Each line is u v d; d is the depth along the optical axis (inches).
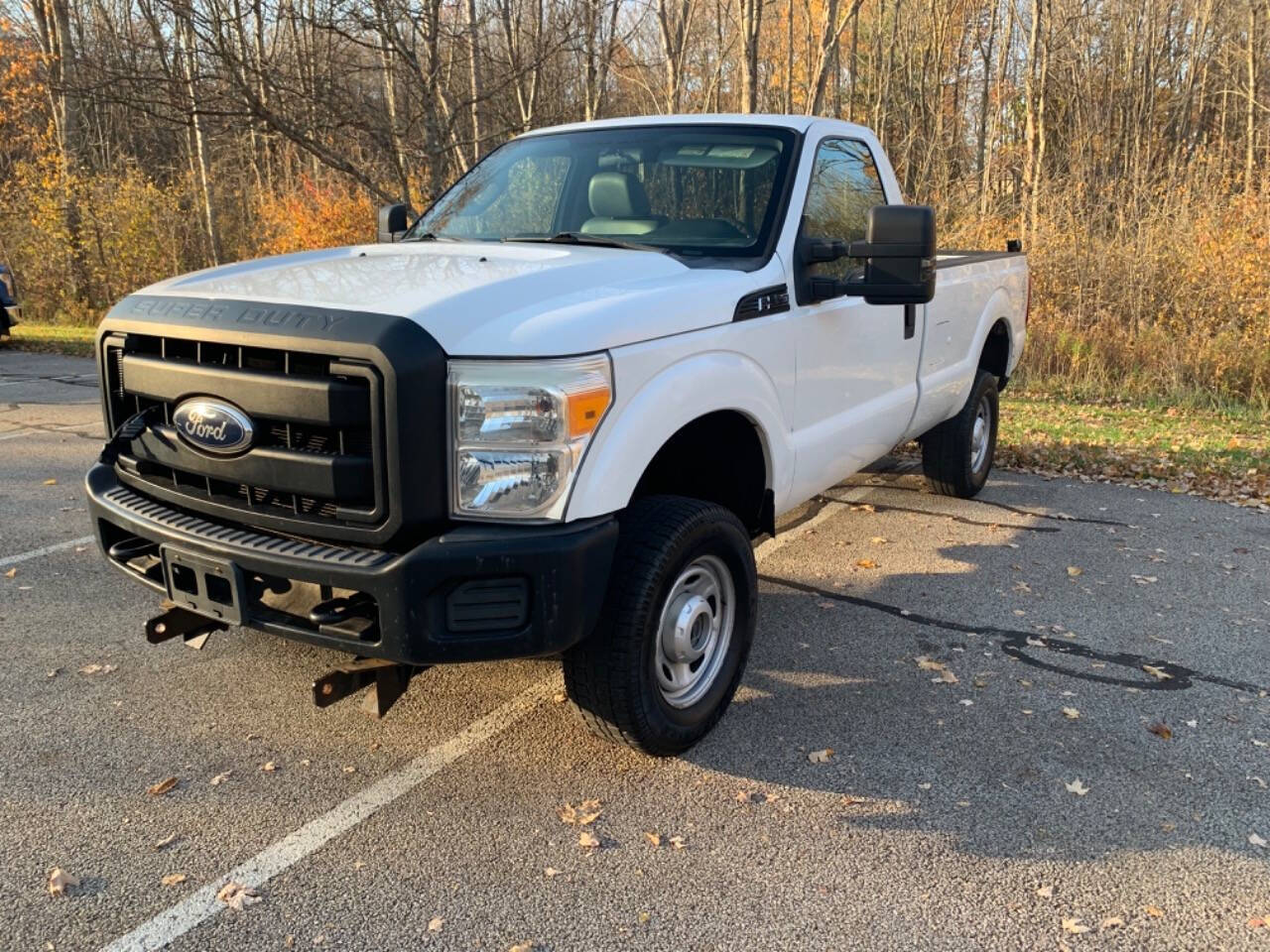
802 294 159.5
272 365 115.8
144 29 532.7
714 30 996.6
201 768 136.9
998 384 278.2
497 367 110.3
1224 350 470.6
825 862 117.8
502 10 565.3
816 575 214.4
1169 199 566.9
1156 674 167.8
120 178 922.7
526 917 108.2
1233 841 122.0
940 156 927.0
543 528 112.8
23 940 103.7
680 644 134.1
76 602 195.0
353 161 603.2
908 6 1174.3
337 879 114.1
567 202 177.3
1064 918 108.2
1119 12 1059.9
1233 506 275.1
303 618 117.6
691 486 160.4
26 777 133.7
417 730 147.6
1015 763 139.6
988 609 196.1
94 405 417.4
